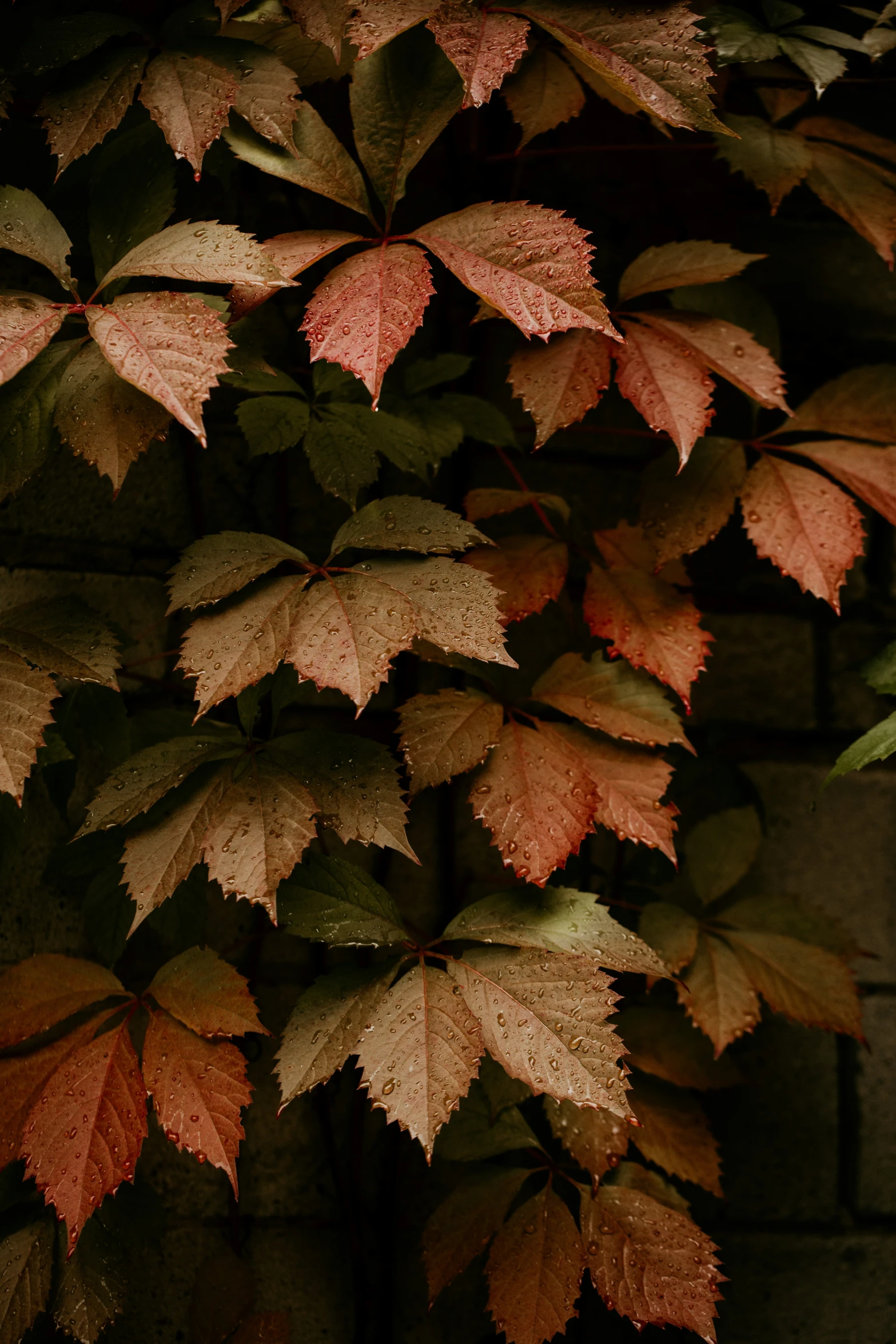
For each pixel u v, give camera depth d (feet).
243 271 3.99
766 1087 4.61
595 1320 4.55
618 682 4.28
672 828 4.20
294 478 4.58
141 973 4.51
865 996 4.64
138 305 3.98
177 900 4.34
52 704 4.36
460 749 4.17
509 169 4.57
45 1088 4.07
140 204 4.15
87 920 4.34
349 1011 4.11
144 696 4.52
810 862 4.64
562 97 4.32
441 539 4.09
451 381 4.58
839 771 4.24
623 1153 4.30
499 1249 4.24
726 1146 4.61
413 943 4.17
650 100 4.05
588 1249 4.24
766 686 4.66
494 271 4.00
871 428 4.36
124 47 4.13
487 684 4.29
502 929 4.17
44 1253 4.23
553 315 3.96
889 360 4.67
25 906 4.46
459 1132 4.35
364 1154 4.55
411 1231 4.55
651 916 4.45
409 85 4.12
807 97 4.50
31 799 4.46
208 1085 4.07
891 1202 4.62
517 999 4.09
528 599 4.27
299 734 4.16
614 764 4.24
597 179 4.62
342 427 4.31
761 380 4.22
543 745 4.20
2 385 4.07
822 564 4.26
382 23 4.03
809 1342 4.60
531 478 4.61
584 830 4.14
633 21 4.06
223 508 4.57
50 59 4.10
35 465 4.08
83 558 4.52
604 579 4.30
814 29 4.37
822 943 4.50
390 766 4.12
